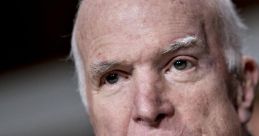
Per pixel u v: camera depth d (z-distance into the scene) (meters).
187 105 1.90
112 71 1.96
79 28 2.11
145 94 1.86
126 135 1.93
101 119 2.02
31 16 4.74
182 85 1.92
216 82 1.97
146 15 1.92
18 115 4.64
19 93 4.75
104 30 1.97
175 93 1.90
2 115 4.71
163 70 1.92
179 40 1.90
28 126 4.59
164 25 1.91
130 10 1.94
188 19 1.95
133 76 1.92
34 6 4.72
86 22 2.06
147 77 1.88
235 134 2.00
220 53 2.03
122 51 1.91
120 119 1.94
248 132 2.24
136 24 1.91
